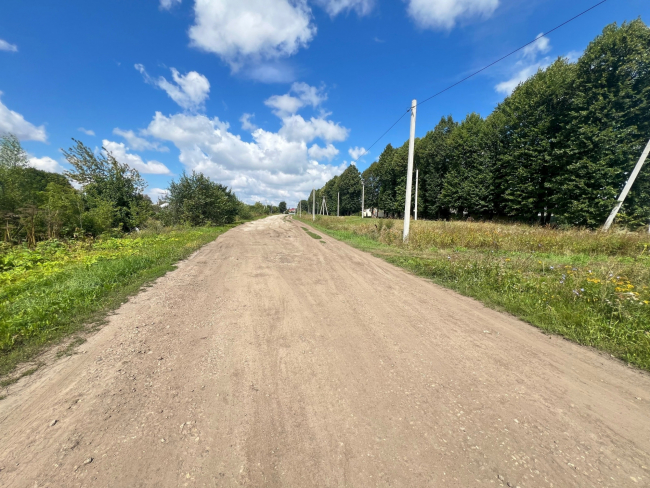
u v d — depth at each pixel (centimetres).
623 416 230
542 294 511
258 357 324
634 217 1630
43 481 171
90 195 1838
